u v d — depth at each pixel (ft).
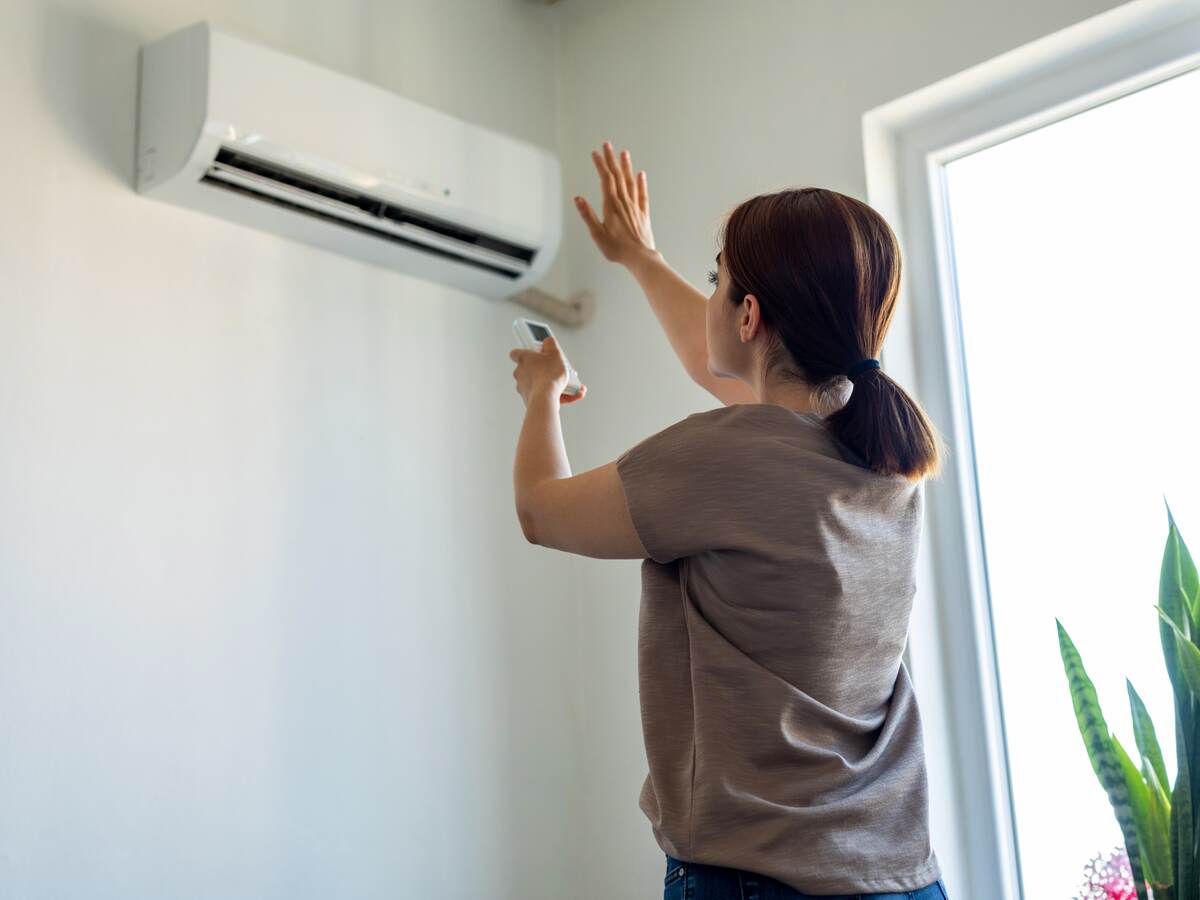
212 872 6.15
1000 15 6.64
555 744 8.01
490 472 8.07
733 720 3.20
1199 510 6.00
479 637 7.73
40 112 6.21
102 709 5.89
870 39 7.22
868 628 3.35
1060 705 6.36
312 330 7.23
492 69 8.69
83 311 6.20
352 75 7.70
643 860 7.60
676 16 8.41
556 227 7.96
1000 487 6.77
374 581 7.22
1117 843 6.07
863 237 3.51
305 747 6.68
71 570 5.90
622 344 8.34
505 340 8.39
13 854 5.47
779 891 3.04
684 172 8.13
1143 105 6.52
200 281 6.73
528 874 7.64
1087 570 6.36
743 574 3.24
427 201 7.21
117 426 6.22
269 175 6.68
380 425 7.47
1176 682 5.64
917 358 7.12
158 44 6.56
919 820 3.34
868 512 3.34
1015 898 6.38
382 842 6.93
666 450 3.31
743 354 3.71
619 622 8.10
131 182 6.54
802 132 7.47
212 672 6.36
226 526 6.57
